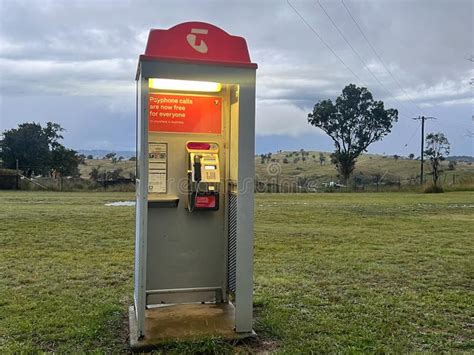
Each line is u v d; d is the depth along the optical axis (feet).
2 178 86.22
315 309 14.66
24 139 116.06
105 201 57.52
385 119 152.15
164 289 13.74
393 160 185.06
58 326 12.70
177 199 13.62
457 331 12.87
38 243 26.45
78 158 122.72
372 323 13.33
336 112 152.15
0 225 33.17
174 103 13.53
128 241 27.63
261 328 12.64
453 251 25.40
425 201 66.33
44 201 56.49
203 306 13.79
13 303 14.88
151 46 11.37
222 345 11.16
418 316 14.11
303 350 11.16
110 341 11.71
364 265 21.58
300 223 38.52
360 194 89.56
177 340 11.27
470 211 50.11
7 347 11.15
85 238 28.43
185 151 13.69
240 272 11.84
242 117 11.83
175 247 13.79
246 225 11.88
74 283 17.71
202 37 11.68
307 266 21.36
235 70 11.71
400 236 31.22
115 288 17.07
